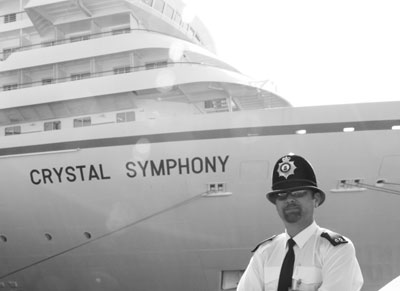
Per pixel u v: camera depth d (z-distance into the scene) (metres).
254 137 10.24
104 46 12.95
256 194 10.45
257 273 2.61
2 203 12.00
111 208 11.20
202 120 10.45
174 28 15.95
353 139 10.05
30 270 12.50
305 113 10.14
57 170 11.32
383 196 10.20
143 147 10.69
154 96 12.66
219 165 10.41
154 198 10.88
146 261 11.47
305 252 2.46
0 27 15.98
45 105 12.73
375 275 10.73
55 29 14.58
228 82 12.00
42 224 11.87
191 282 11.53
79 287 12.30
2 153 11.73
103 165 10.97
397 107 10.02
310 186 2.50
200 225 10.87
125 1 13.75
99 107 12.71
